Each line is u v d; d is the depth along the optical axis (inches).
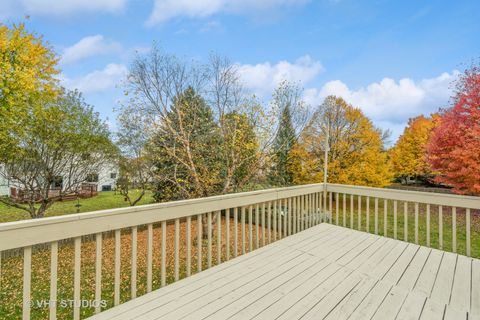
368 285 86.0
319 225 159.8
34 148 251.3
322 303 74.5
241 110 269.9
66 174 280.8
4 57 255.1
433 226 297.9
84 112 281.3
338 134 426.9
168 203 84.7
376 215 143.5
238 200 110.0
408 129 673.0
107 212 69.4
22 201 288.8
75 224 63.2
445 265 103.6
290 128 327.0
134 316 67.3
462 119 293.1
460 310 72.4
